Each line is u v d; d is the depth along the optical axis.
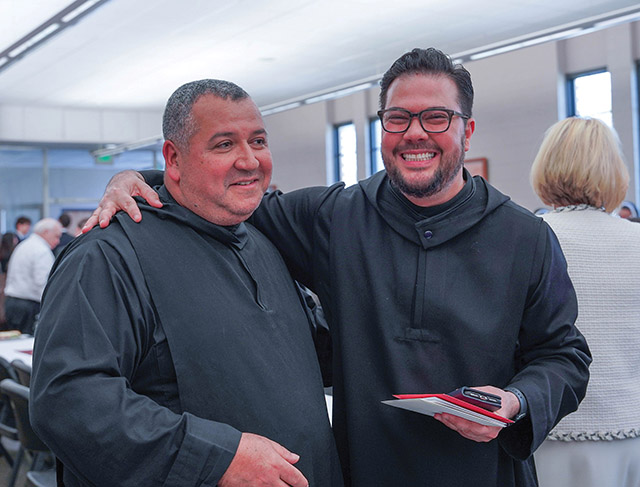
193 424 1.50
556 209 2.34
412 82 1.75
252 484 1.50
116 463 1.46
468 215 1.83
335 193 2.03
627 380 2.21
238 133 1.71
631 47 9.51
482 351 1.76
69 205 16.95
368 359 1.83
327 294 1.95
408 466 1.78
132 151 17.39
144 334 1.62
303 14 8.73
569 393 1.78
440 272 1.80
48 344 1.52
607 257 2.21
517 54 10.70
